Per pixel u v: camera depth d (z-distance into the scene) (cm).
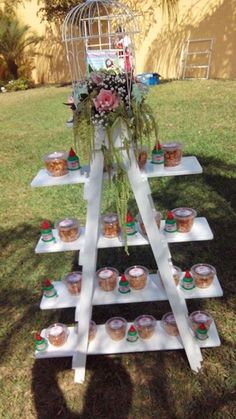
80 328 224
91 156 187
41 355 231
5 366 247
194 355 227
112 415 213
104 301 226
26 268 329
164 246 207
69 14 194
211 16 938
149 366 236
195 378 224
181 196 403
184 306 229
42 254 344
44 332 245
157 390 222
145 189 196
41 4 1184
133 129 184
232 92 796
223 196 393
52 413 218
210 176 436
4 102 1043
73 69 204
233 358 234
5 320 281
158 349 232
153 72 1081
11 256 348
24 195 461
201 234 215
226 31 927
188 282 227
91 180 196
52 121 764
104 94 174
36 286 309
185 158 215
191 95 814
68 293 238
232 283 287
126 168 191
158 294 226
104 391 225
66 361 247
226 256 313
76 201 428
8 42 1255
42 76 1331
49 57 1278
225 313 264
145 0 1012
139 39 1067
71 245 218
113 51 185
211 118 643
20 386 234
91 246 208
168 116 682
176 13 991
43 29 1241
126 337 239
